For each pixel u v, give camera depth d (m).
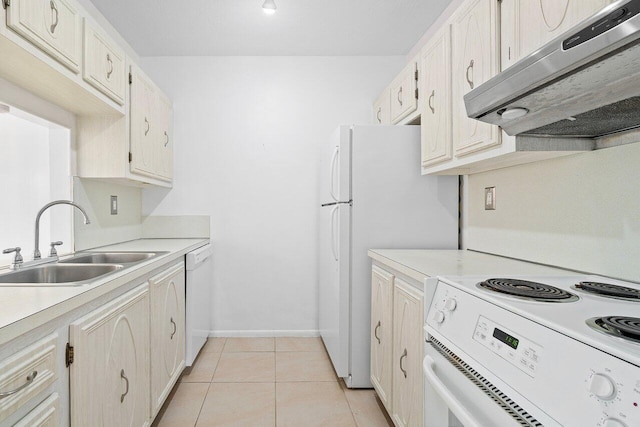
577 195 1.47
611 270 1.33
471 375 1.00
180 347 2.35
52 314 0.98
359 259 2.35
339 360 2.34
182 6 2.48
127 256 2.20
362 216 2.35
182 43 3.02
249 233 3.29
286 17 2.64
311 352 2.94
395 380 1.80
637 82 0.88
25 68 1.50
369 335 2.35
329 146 2.72
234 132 3.28
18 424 0.87
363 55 3.30
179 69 3.25
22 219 1.95
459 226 2.42
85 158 2.23
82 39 1.72
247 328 3.29
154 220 3.22
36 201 2.04
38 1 1.36
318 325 3.30
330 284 2.62
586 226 1.43
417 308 1.51
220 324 3.28
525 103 1.12
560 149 1.40
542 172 1.66
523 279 1.30
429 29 2.83
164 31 2.82
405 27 2.81
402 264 1.68
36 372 0.94
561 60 0.87
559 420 0.69
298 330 3.30
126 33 2.84
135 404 1.60
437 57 1.99
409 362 1.60
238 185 3.28
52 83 1.68
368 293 2.35
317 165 3.31
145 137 2.53
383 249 2.33
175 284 2.24
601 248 1.37
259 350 2.98
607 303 0.96
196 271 2.64
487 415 0.91
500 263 1.72
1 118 1.81
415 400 1.53
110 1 2.41
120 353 1.45
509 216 1.90
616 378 0.61
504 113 1.20
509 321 0.91
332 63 3.30
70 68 1.62
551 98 1.06
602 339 0.67
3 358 0.84
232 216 3.28
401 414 1.71
